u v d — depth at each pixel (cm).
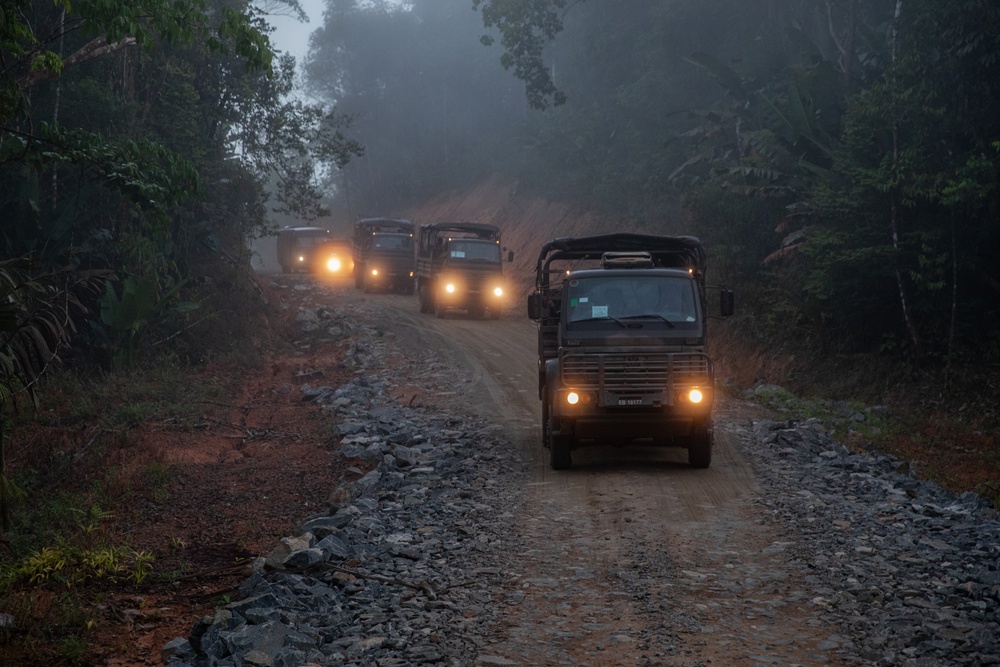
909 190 2141
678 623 735
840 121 2898
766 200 2995
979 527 975
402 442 1584
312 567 905
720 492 1162
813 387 2389
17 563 998
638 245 1493
